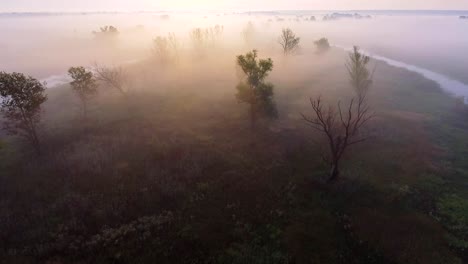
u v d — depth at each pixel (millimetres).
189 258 15188
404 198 20031
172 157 25062
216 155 25062
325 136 28781
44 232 16984
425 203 19641
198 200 19641
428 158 25312
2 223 17641
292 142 27484
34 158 25516
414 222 17656
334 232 16969
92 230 17203
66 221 17844
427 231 17000
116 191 20625
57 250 15695
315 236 16609
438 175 22766
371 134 29516
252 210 18688
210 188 20812
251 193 20281
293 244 16047
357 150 26406
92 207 18969
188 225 17375
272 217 18078
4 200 19953
